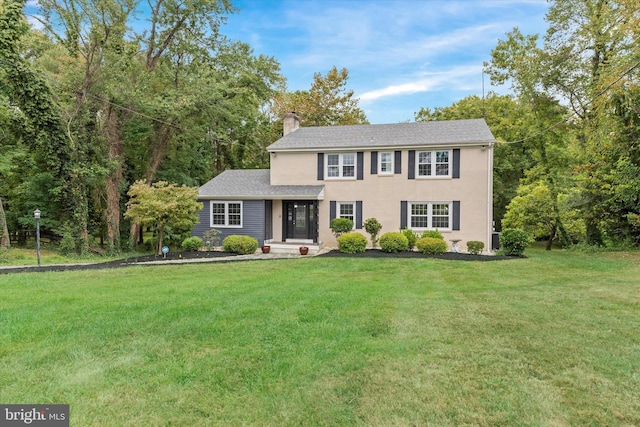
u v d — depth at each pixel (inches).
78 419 122.3
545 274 411.5
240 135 1082.7
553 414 128.3
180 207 592.7
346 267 463.8
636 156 562.3
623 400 137.5
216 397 137.1
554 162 877.8
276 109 1230.3
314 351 177.3
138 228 867.4
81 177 686.5
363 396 138.6
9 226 757.3
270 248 665.6
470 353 178.1
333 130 772.0
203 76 818.2
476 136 646.5
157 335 196.5
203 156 1051.9
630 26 551.2
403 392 141.4
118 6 674.8
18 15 616.7
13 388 140.3
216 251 651.5
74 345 181.6
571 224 745.6
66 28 661.3
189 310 243.0
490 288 334.0
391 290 319.3
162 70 815.1
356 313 241.4
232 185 740.7
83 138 695.1
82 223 687.7
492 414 127.8
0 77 605.6
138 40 781.3
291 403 133.4
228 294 294.8
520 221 737.0
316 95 1229.7
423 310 252.5
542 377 154.7
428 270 440.8
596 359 172.4
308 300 274.2
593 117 704.4
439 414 127.6
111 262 534.6
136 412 127.2
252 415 126.5
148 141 869.8
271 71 1081.4
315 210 695.1
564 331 210.7
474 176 642.8
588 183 658.8
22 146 700.0
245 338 193.2
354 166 701.3
